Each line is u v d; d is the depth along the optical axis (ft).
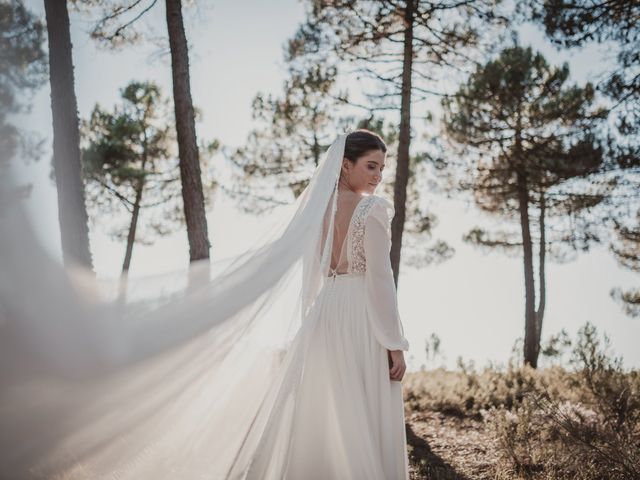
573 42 27.61
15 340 5.78
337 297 8.18
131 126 56.03
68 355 6.07
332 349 7.99
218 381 7.39
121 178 55.93
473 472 14.96
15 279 5.81
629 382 18.10
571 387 22.72
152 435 6.65
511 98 43.37
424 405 23.56
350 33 30.78
